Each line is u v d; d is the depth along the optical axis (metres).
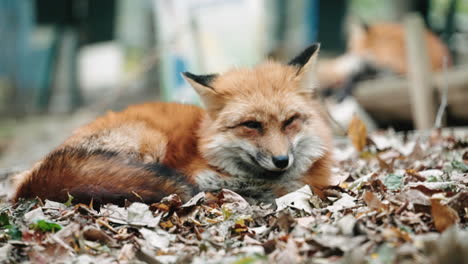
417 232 4.26
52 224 4.64
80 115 20.16
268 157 5.50
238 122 5.65
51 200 5.28
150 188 5.23
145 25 23.59
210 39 12.30
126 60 23.95
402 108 11.86
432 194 5.12
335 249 3.86
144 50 23.69
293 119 5.74
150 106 6.37
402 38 15.95
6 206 5.66
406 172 6.15
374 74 15.88
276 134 5.59
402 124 12.38
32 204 5.21
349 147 8.70
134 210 4.90
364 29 16.33
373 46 16.05
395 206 4.74
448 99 10.89
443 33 20.42
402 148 8.10
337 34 24.69
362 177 6.14
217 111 5.83
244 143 5.66
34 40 25.27
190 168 5.80
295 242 4.08
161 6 12.51
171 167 5.84
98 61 26.50
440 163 6.66
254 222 4.88
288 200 5.30
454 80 10.75
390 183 5.73
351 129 7.87
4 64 24.14
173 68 12.42
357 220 4.16
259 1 12.30
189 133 6.04
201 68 12.27
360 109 13.02
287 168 5.63
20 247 4.37
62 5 25.78
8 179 7.62
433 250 3.56
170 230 4.79
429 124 10.93
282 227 4.47
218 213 5.14
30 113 23.39
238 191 5.95
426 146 7.94
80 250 4.27
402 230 4.24
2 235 4.61
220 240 4.50
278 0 19.89
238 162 5.86
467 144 7.44
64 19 25.92
